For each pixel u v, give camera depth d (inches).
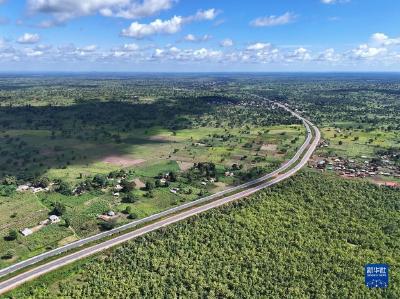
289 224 7317.9
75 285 5728.3
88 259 6378.0
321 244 6727.4
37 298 5447.8
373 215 7716.5
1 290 5600.4
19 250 6673.2
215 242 6771.7
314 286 5723.4
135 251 6545.3
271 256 6402.6
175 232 7106.3
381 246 6668.3
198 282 5772.6
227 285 5748.0
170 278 5836.6
